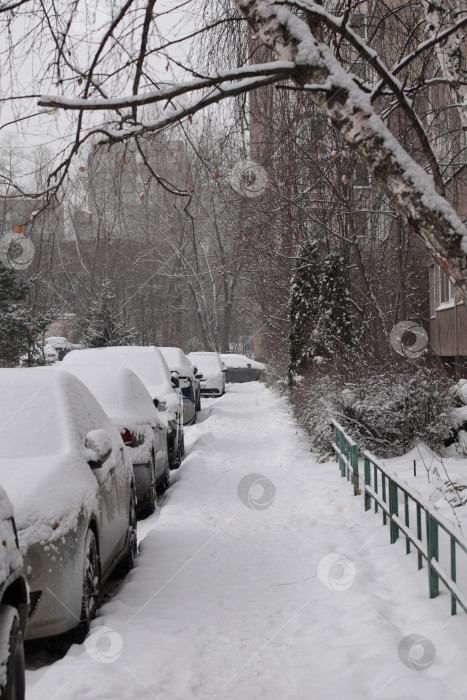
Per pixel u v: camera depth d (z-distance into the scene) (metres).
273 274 24.73
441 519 5.36
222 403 27.30
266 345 31.75
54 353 41.44
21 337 32.03
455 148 13.66
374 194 17.75
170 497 10.65
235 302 60.28
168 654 5.05
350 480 10.91
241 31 9.15
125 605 6.07
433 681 4.36
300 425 16.44
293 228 19.05
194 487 11.23
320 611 5.90
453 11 7.18
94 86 4.87
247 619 5.82
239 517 9.34
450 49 7.22
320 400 13.65
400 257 17.81
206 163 6.71
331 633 5.42
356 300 20.45
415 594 5.82
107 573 6.38
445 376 13.28
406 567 6.49
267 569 7.18
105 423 7.43
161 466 10.94
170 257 52.28
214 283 58.44
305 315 18.97
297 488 11.04
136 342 54.22
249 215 19.00
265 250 21.00
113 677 4.66
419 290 27.44
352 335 16.86
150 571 7.16
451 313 22.34
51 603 5.08
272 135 15.82
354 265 19.78
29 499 5.29
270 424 19.44
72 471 5.84
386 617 5.53
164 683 4.65
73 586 5.22
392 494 7.34
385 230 20.80
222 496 10.62
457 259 3.78
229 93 3.96
